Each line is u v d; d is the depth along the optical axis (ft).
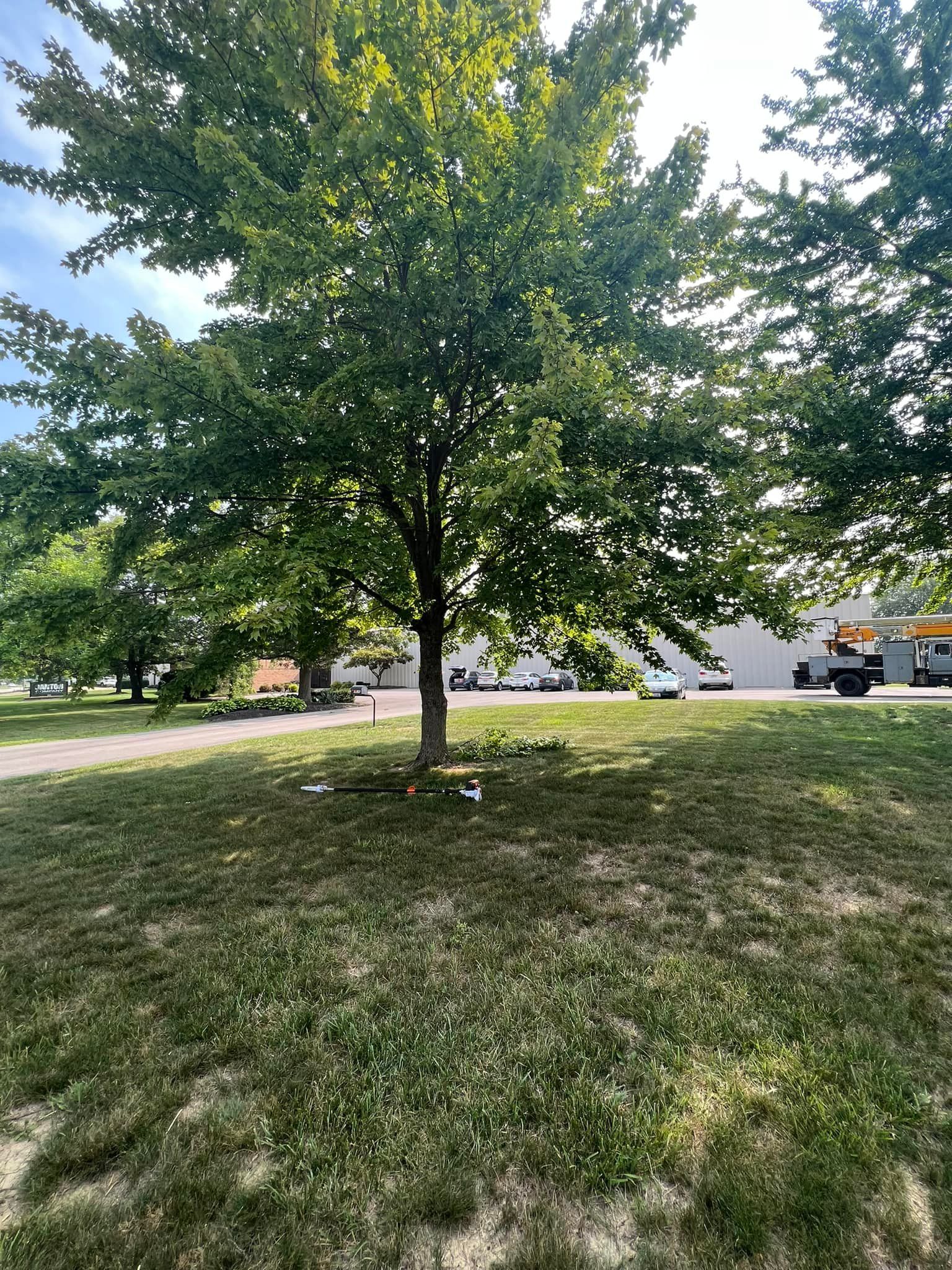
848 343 30.30
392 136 15.05
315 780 28.07
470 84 15.89
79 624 20.67
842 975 10.09
